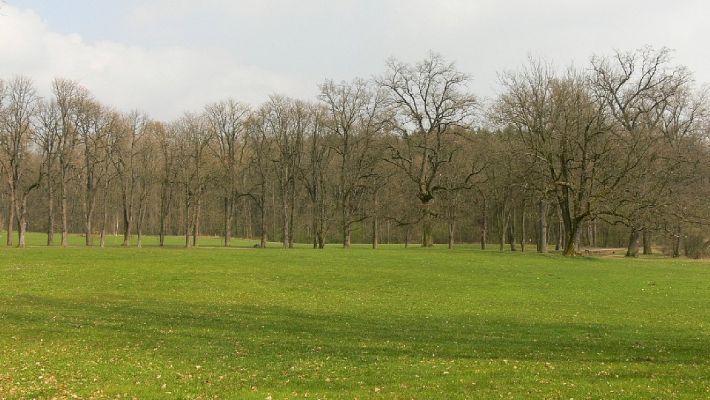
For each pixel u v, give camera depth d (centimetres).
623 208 5697
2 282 3294
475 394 1219
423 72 6962
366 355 1614
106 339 1830
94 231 10706
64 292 2989
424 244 7494
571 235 5838
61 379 1329
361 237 10519
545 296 2983
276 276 3734
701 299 2909
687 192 5941
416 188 7206
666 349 1717
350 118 7150
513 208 7200
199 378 1352
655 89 5831
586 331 2027
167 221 10531
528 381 1322
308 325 2119
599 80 5944
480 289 3253
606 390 1242
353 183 7038
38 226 10644
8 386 1257
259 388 1269
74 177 7419
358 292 3127
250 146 8075
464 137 6762
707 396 1188
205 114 7744
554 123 5712
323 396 1202
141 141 7431
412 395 1211
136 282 3391
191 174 7662
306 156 7775
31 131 6825
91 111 7100
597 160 5644
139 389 1252
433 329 2048
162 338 1852
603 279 3734
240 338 1862
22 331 1945
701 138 6675
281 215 9150
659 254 6975
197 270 3956
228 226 8144
